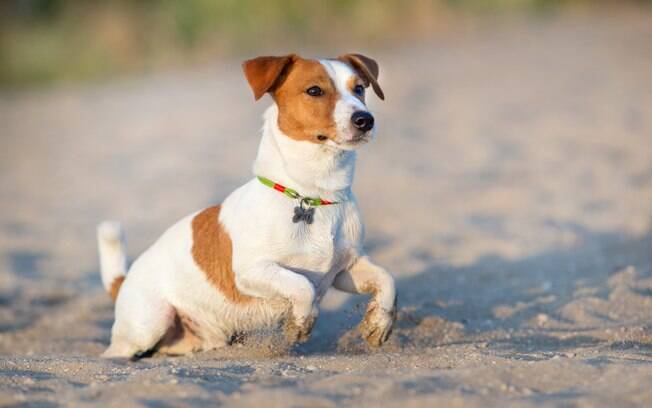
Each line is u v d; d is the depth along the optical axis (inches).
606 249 327.3
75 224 460.1
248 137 612.1
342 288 234.5
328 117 213.5
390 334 229.1
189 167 550.3
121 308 242.1
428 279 313.1
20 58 1132.5
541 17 1128.2
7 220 480.1
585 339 229.0
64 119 813.9
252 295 221.6
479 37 991.6
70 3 1183.6
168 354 249.4
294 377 180.9
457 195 433.7
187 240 236.4
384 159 519.2
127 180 549.6
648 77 698.8
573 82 703.7
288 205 216.4
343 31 1019.3
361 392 164.1
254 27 1018.1
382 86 737.6
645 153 479.5
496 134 561.0
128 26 1115.9
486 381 168.6
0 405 167.2
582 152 496.1
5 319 306.0
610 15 1135.0
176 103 791.7
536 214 390.0
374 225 397.1
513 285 296.0
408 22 1047.0
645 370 169.5
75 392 173.6
